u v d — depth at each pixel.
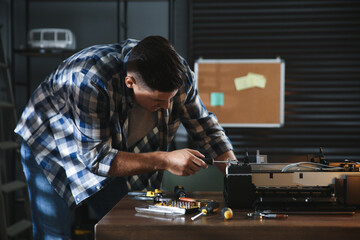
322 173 1.42
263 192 1.45
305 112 3.93
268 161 1.63
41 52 3.54
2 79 3.54
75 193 1.71
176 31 4.04
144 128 1.82
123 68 1.53
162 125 1.79
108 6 4.05
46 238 1.85
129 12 4.05
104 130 1.48
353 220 1.24
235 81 3.88
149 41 1.38
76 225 3.43
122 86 1.55
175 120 1.85
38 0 4.06
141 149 1.86
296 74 3.95
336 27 3.92
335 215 1.32
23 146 1.92
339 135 3.93
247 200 1.42
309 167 1.51
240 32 3.97
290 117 3.93
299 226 1.17
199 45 4.01
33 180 1.86
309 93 3.94
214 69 3.90
